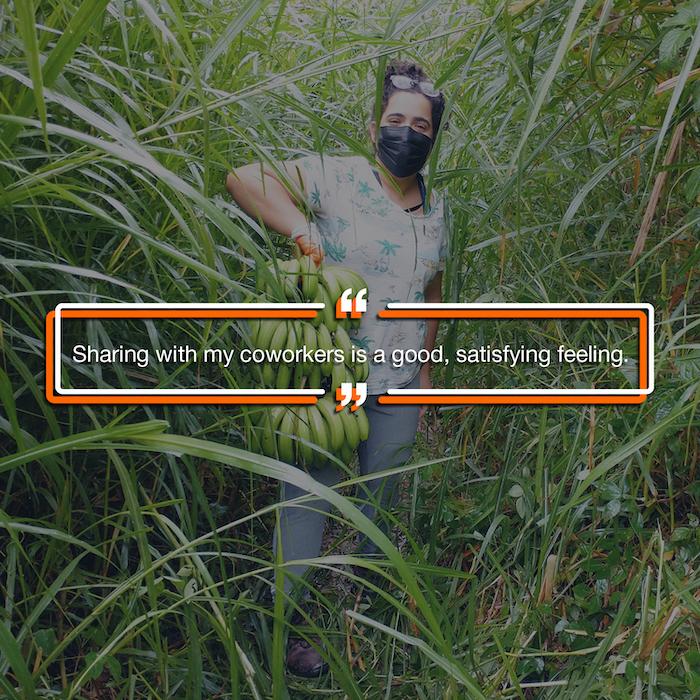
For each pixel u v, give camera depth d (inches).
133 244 84.2
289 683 94.3
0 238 66.6
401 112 93.6
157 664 81.4
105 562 86.9
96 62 75.5
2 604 79.3
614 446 98.6
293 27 118.1
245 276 99.2
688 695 74.4
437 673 86.4
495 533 108.7
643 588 80.9
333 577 111.4
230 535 104.9
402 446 103.7
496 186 129.4
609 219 115.3
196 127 84.7
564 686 82.9
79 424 84.2
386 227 97.0
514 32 87.4
